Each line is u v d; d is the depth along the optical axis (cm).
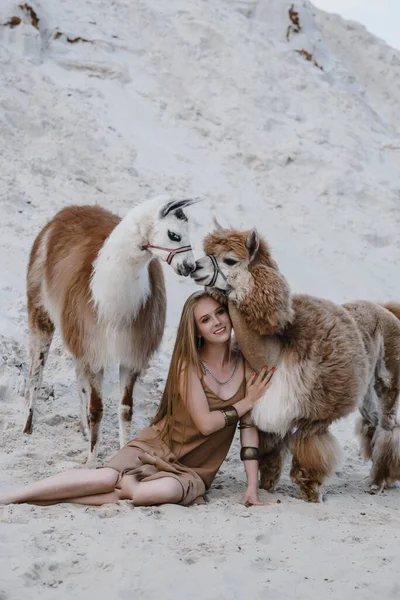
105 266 626
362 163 1697
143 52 1769
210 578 402
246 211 1475
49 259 719
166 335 1051
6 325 932
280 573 416
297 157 1631
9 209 1223
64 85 1595
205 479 566
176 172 1495
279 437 594
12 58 1566
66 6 1775
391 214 1586
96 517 491
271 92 1759
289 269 1360
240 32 1873
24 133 1421
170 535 464
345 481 679
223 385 571
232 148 1628
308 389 555
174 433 567
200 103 1702
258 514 524
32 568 397
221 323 560
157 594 382
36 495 522
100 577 398
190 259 622
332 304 590
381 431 654
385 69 2242
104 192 1368
